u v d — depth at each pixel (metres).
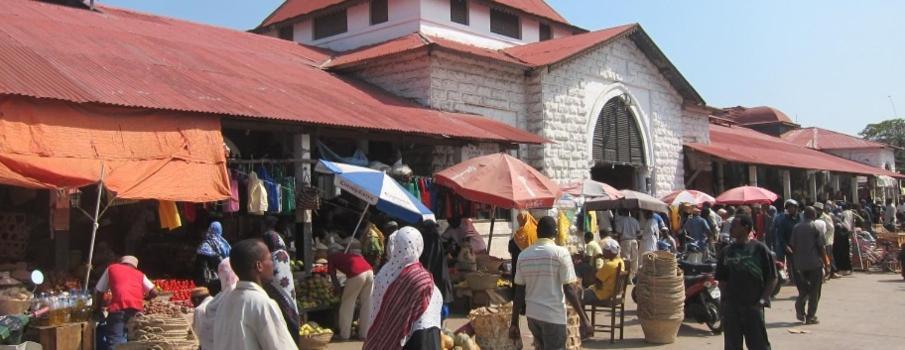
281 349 4.28
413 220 11.05
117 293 8.35
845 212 20.58
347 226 14.75
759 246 7.71
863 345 9.76
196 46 15.27
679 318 10.07
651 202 16.62
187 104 10.21
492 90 18.00
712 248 16.89
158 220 13.35
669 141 24.31
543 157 18.64
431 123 14.41
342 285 10.86
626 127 22.44
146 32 15.40
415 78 16.81
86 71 10.37
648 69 23.33
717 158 25.02
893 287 16.23
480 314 8.86
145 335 8.00
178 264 13.00
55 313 8.26
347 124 11.93
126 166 9.11
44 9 14.64
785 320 11.90
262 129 11.41
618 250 10.55
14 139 8.30
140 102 9.63
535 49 20.55
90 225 12.39
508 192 11.98
